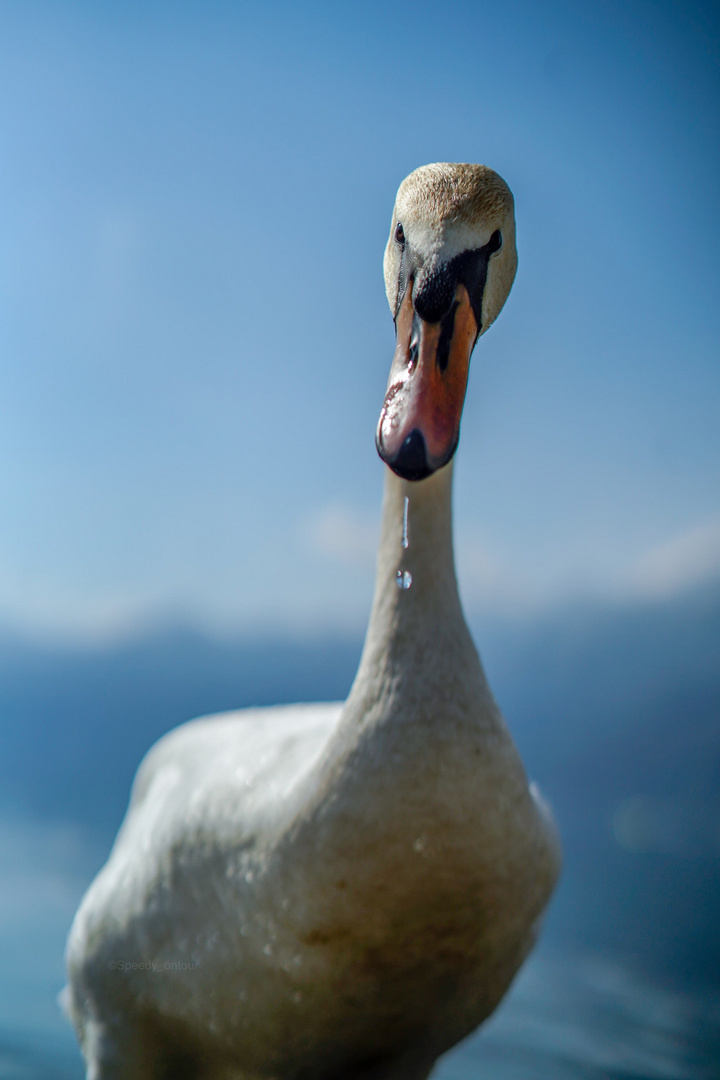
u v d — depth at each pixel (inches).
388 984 90.0
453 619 89.6
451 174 89.4
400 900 85.9
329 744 88.8
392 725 86.2
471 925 88.9
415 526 90.1
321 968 88.8
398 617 89.0
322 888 86.3
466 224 86.2
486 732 87.5
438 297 83.2
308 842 86.7
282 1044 94.6
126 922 100.2
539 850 93.7
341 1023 92.1
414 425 76.8
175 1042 101.0
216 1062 101.4
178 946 96.2
